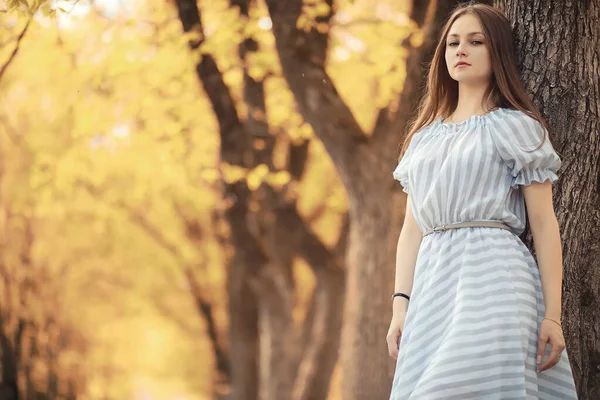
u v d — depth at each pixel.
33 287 18.62
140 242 21.78
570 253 5.18
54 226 19.20
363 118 13.88
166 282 22.81
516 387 4.09
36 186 16.42
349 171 10.83
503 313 4.15
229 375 18.28
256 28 12.41
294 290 17.52
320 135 10.81
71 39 15.21
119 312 22.59
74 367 19.53
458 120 4.59
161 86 14.37
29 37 15.27
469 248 4.27
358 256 10.98
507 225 4.36
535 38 5.10
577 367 5.20
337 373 16.33
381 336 10.93
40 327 18.62
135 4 14.97
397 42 11.64
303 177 17.62
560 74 5.06
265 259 17.27
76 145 16.30
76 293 20.70
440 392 4.09
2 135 18.17
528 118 4.35
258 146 14.23
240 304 17.80
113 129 15.49
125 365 23.55
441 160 4.42
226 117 13.84
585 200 5.14
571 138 5.08
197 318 23.52
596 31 5.11
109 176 18.36
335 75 13.73
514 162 4.33
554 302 4.23
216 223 18.23
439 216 4.38
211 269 20.41
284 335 17.50
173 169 15.72
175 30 13.89
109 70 14.21
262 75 12.78
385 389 10.92
